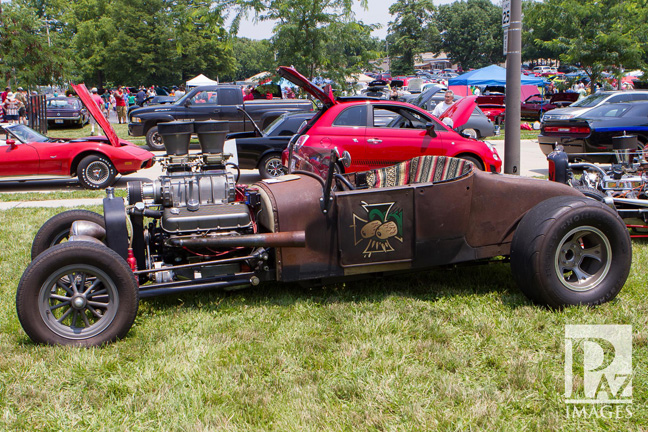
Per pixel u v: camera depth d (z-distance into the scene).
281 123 11.55
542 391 3.16
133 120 17.41
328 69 15.41
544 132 12.07
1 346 3.77
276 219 4.25
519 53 9.11
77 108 26.22
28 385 3.29
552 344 3.68
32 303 3.64
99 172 11.18
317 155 4.82
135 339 3.86
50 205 9.27
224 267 4.43
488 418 2.90
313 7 14.89
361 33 15.46
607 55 22.16
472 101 9.48
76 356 3.58
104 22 69.25
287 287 4.89
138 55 68.56
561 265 4.25
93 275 3.78
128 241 4.21
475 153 9.38
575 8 22.39
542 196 4.59
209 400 3.13
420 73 78.88
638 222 6.50
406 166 5.23
